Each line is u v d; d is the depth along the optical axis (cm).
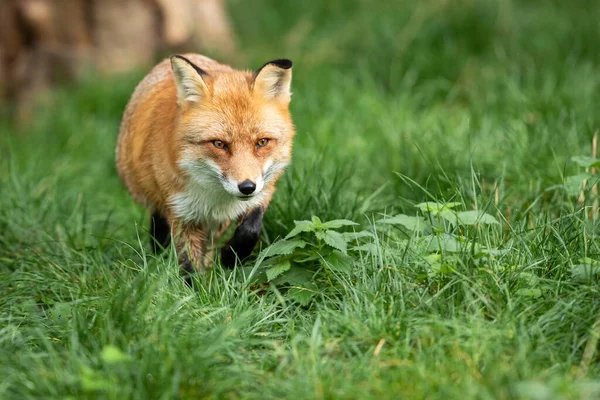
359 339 733
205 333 743
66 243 1096
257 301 849
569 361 669
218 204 927
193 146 879
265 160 895
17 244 1118
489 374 639
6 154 1541
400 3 1922
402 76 1673
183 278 873
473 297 777
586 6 1823
